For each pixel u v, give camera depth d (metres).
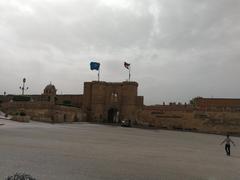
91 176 16.67
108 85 98.88
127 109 96.19
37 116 73.94
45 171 16.92
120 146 32.56
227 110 86.31
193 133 79.31
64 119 80.81
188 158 26.78
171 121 91.62
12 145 26.14
